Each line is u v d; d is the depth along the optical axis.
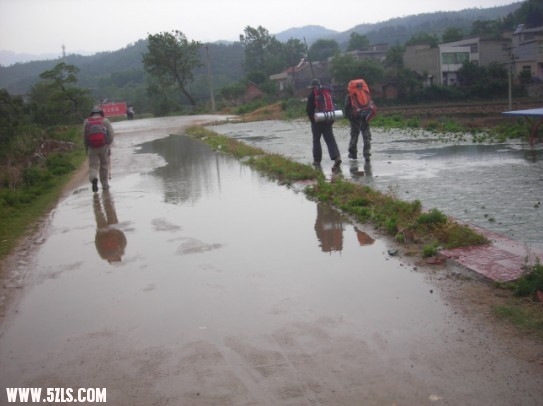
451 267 4.89
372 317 4.02
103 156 10.01
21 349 3.87
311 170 10.03
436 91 58.69
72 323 4.25
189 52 62.41
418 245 5.60
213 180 10.46
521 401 2.93
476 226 6.04
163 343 3.81
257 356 3.56
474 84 58.91
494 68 59.34
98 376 3.44
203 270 5.27
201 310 4.33
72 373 3.50
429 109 42.28
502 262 4.82
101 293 4.84
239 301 4.46
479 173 9.23
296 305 4.32
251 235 6.39
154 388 3.26
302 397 3.08
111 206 8.61
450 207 7.01
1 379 3.48
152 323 4.15
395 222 6.12
